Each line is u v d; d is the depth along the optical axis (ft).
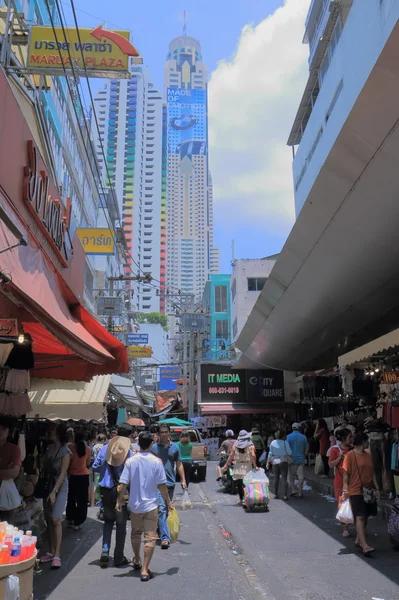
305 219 38.01
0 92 20.61
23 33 39.06
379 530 27.63
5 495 19.79
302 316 58.65
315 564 21.50
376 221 32.65
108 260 158.30
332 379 64.80
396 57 20.20
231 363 107.55
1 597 11.50
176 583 19.13
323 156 94.17
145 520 20.17
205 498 44.83
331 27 94.32
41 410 49.85
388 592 17.74
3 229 18.26
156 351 310.65
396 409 34.04
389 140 24.85
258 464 52.80
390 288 45.21
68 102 94.27
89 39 38.50
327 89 93.04
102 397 51.34
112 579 19.61
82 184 114.62
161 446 26.91
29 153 24.43
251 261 166.30
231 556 23.48
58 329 22.03
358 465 23.53
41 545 24.84
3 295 19.74
